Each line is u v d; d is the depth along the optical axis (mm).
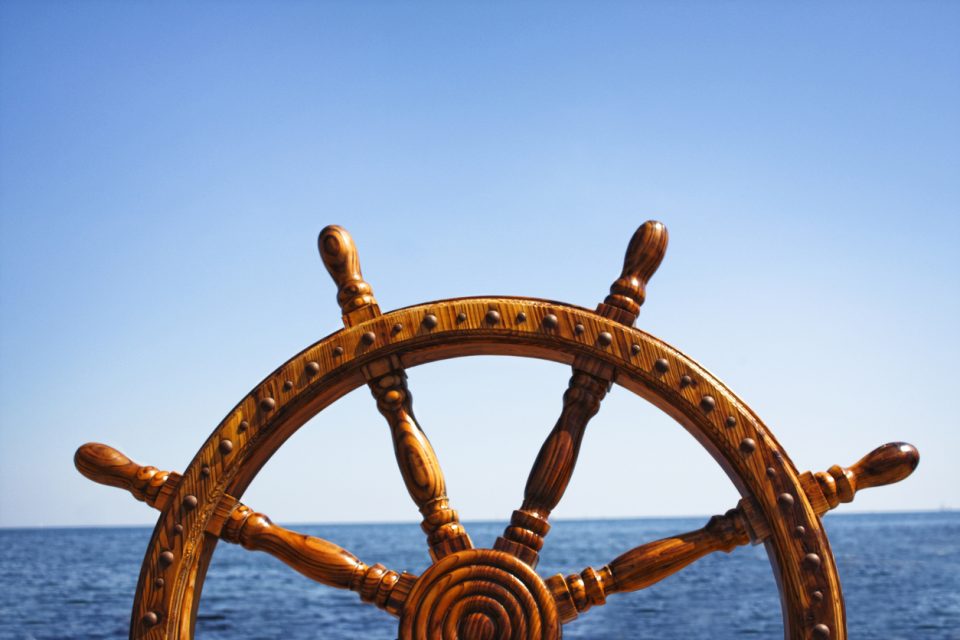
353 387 1831
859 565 33625
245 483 1812
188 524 1733
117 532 110625
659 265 1819
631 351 1752
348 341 1783
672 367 1743
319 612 20609
